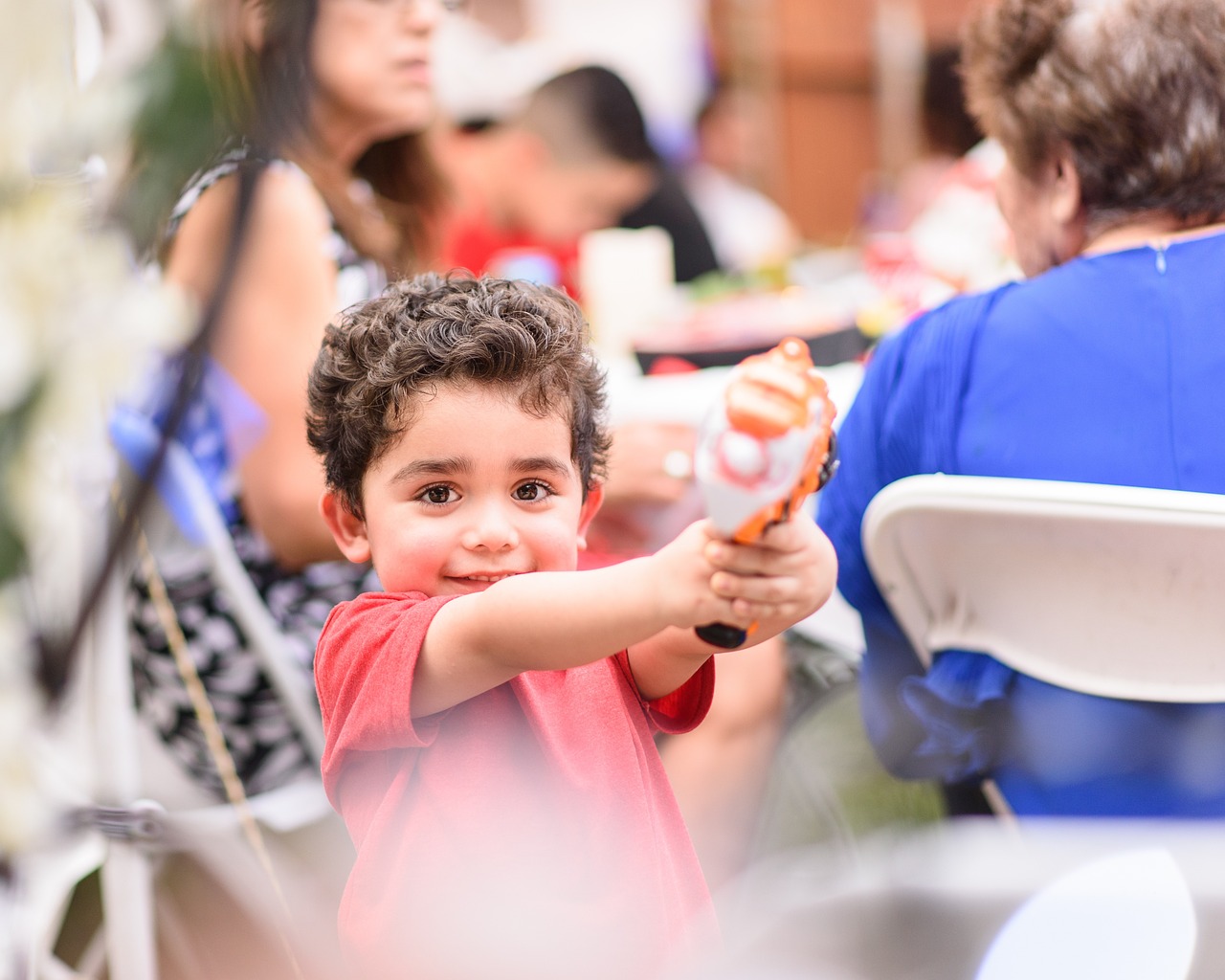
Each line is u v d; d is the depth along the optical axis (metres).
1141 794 1.75
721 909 1.54
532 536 1.36
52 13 0.78
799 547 0.99
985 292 1.91
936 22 9.44
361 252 2.47
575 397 1.41
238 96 0.83
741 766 2.55
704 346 2.71
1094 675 1.75
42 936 1.93
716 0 8.83
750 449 0.92
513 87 6.48
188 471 1.98
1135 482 1.72
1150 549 1.63
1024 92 1.86
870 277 3.39
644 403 2.49
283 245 2.16
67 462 0.88
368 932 1.32
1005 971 1.21
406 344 1.36
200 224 1.62
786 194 9.16
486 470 1.34
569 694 1.39
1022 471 1.78
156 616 2.20
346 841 2.17
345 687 1.33
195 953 1.97
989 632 1.84
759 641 1.12
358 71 2.56
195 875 1.98
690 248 4.57
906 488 1.75
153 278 1.60
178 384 0.84
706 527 1.03
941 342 1.89
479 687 1.26
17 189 0.79
